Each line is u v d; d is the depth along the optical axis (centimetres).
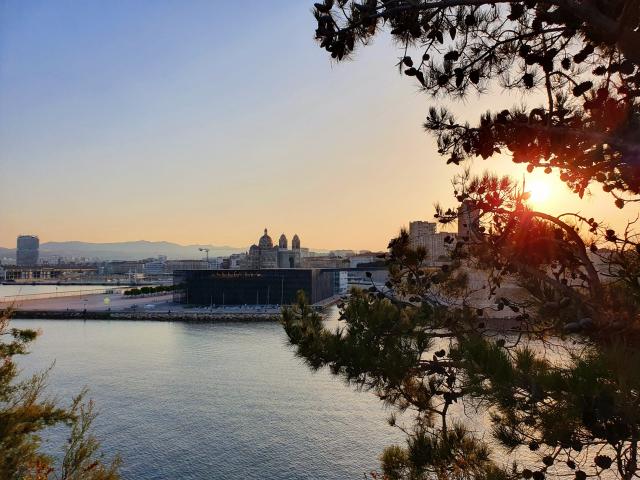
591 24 541
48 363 8206
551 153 691
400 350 726
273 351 9412
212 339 11012
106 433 4891
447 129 748
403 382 761
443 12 664
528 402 467
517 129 679
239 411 5609
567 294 667
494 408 614
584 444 503
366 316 786
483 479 643
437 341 758
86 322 14600
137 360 8550
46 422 1350
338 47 605
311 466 4169
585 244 708
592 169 676
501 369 479
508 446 587
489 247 756
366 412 5494
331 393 6312
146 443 4656
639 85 588
